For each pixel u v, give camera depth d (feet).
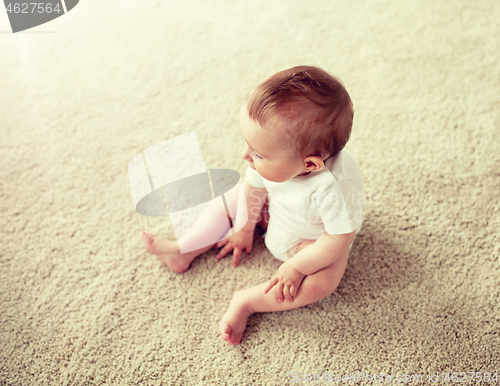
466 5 4.63
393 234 3.11
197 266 3.08
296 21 4.69
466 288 2.84
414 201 3.25
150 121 3.90
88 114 3.99
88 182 3.51
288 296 2.65
